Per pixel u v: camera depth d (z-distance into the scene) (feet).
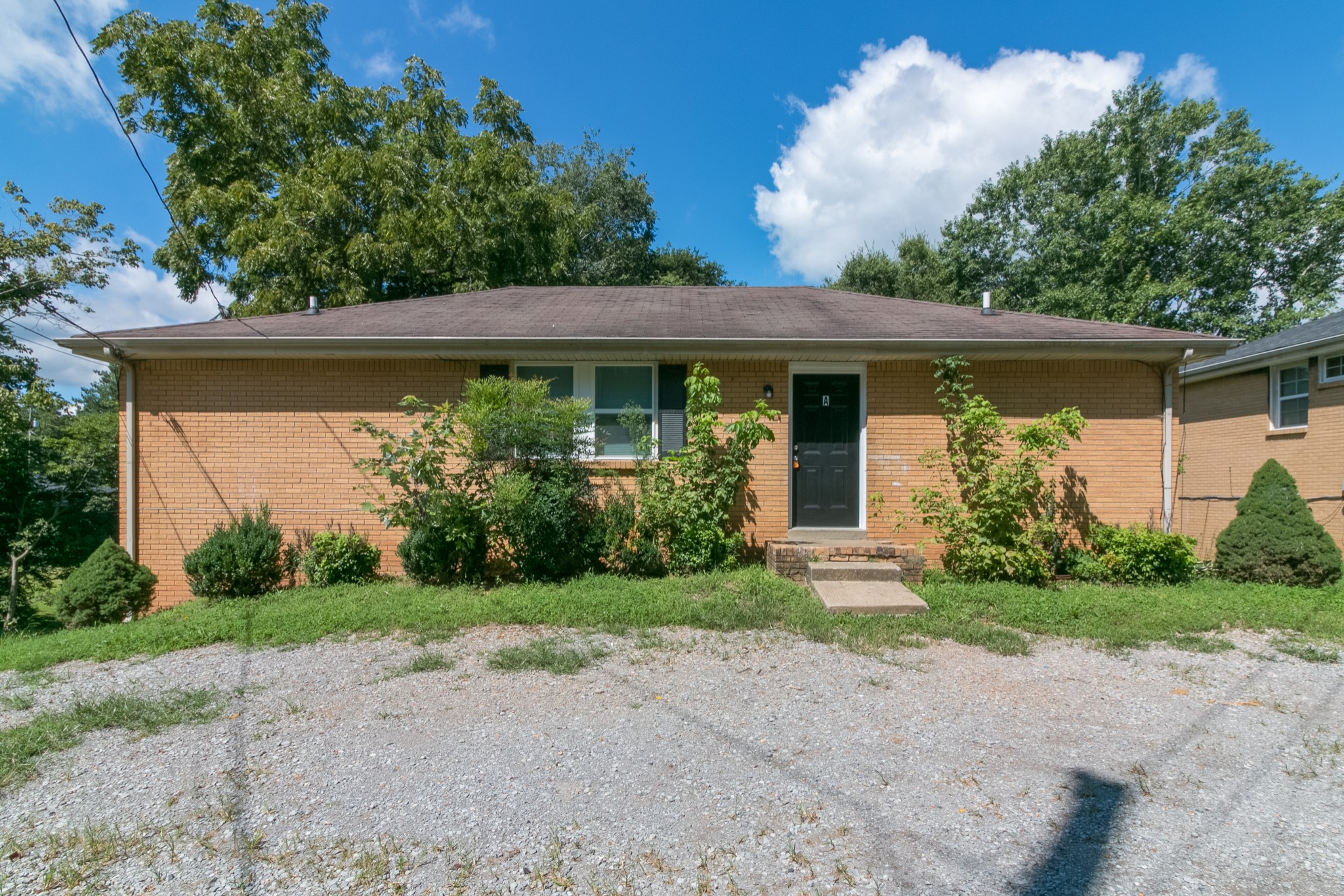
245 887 8.79
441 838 9.85
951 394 28.96
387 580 28.14
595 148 106.52
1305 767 12.17
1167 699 15.33
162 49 56.80
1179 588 25.98
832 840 9.76
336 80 61.00
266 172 61.52
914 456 29.40
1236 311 85.05
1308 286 82.58
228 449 29.12
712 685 15.89
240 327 29.01
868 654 18.11
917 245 103.09
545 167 105.40
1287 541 27.89
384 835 9.92
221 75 58.65
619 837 9.84
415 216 58.34
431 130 66.49
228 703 15.07
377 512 25.96
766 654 18.20
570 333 27.86
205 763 12.26
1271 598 24.59
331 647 19.13
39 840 9.90
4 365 58.03
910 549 26.53
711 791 11.12
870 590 23.71
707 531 27.09
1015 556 25.80
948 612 21.93
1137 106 90.53
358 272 57.00
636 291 41.52
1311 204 82.53
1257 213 83.92
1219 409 48.60
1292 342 41.27
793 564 26.32
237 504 29.09
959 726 13.75
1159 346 26.81
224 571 25.64
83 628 23.89
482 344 27.14
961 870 9.10
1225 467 47.93
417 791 11.17
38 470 42.70
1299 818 10.48
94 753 12.73
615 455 30.40
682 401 29.73
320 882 8.87
